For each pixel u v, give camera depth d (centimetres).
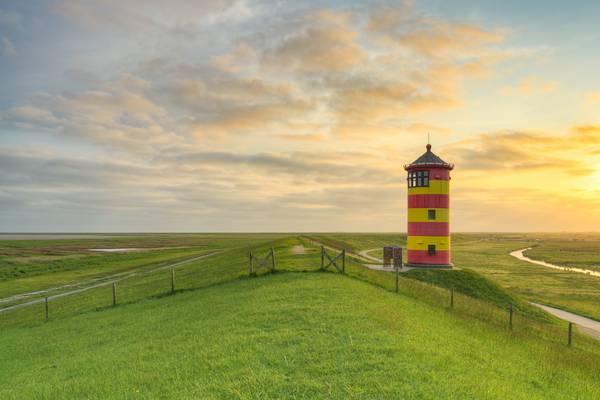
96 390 1449
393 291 3269
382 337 1733
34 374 1823
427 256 5631
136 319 2769
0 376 1912
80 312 3497
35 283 6309
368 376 1330
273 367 1430
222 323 2089
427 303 3098
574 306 5419
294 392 1227
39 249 13975
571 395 1597
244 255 5844
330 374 1352
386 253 5512
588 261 13562
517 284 7569
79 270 8212
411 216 5797
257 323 1998
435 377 1359
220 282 3594
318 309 2159
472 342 2086
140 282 5012
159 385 1404
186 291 3575
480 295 4753
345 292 2634
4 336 2962
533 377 1695
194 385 1351
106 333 2492
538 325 3416
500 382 1476
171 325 2339
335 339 1689
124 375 1558
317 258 4434
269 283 3081
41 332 2900
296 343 1667
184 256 9662
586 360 2389
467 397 1243
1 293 5491
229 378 1365
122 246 16775
